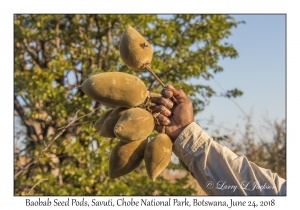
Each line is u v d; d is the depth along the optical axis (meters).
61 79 7.07
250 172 1.85
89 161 5.91
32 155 6.58
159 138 1.80
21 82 6.51
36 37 6.82
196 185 7.51
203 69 7.15
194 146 1.88
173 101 1.98
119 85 1.71
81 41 7.08
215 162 1.86
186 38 6.99
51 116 6.73
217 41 7.16
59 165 6.16
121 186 5.89
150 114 1.80
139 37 1.94
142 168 6.76
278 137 8.32
